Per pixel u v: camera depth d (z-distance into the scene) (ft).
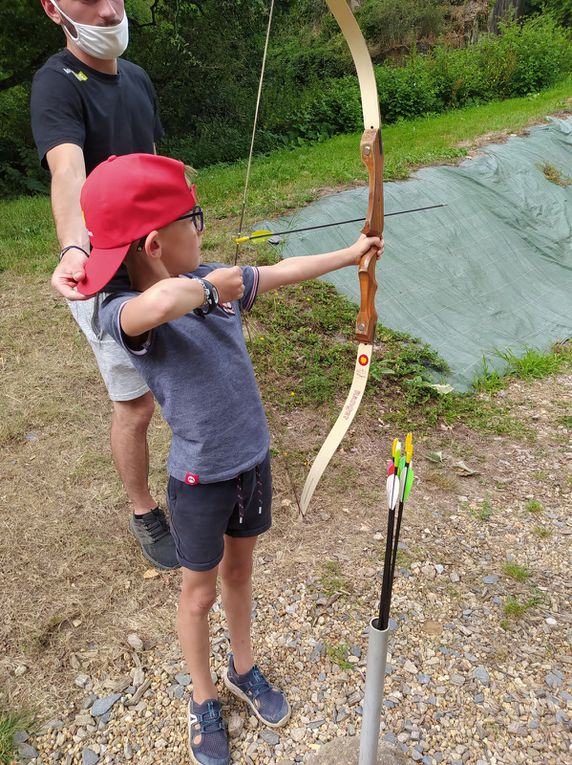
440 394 12.21
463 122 32.12
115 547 8.42
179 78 36.17
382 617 4.50
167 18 35.50
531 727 6.23
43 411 10.98
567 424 11.76
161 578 7.98
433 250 16.76
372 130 5.22
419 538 8.82
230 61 37.14
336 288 14.37
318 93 39.65
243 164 29.14
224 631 7.22
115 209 4.18
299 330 12.98
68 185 6.16
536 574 8.24
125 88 7.13
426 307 14.99
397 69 44.27
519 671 6.82
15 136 32.24
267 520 5.58
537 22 50.14
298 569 8.15
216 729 5.91
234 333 4.95
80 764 5.92
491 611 7.59
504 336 14.90
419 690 6.59
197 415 4.76
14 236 18.70
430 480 10.15
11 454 10.07
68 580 7.90
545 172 22.82
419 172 20.42
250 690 6.29
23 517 8.84
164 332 4.57
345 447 10.77
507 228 19.04
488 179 20.77
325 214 16.58
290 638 7.18
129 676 6.75
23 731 6.18
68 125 6.45
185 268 4.61
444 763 5.90
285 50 43.39
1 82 31.55
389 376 12.48
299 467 10.16
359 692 6.57
